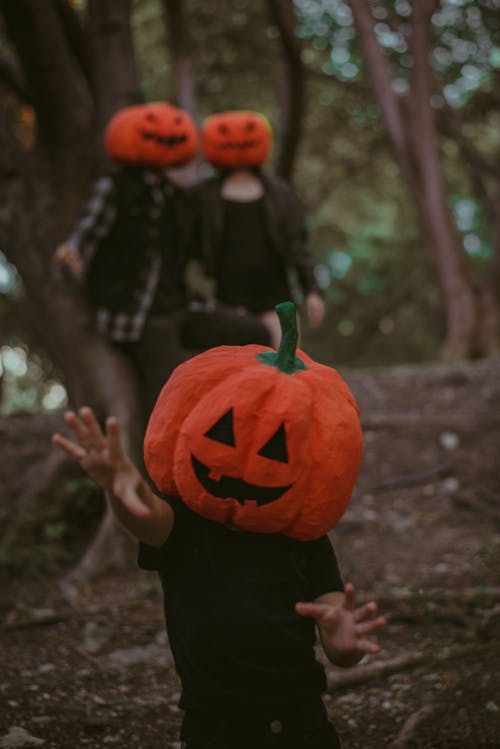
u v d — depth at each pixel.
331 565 2.38
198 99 15.41
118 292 4.96
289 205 5.42
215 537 2.30
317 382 2.24
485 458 6.47
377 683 3.61
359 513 5.88
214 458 2.14
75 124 6.25
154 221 5.01
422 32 12.03
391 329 22.52
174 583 2.33
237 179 5.42
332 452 2.19
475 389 7.61
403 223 20.50
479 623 3.89
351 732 3.26
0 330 14.85
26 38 5.98
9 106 8.83
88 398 5.70
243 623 2.20
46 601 4.75
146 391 5.10
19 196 6.12
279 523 2.20
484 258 19.48
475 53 14.24
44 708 3.44
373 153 17.30
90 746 3.15
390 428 6.93
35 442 6.52
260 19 14.16
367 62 12.24
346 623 2.06
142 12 14.58
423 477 6.27
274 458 2.14
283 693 2.22
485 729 3.09
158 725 3.36
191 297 5.20
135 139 4.99
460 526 5.63
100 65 6.43
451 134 14.70
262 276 5.39
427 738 3.10
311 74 14.84
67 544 5.49
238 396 2.14
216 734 2.25
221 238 5.30
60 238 6.02
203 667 2.23
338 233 20.25
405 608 4.30
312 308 5.49
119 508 2.08
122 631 4.30
